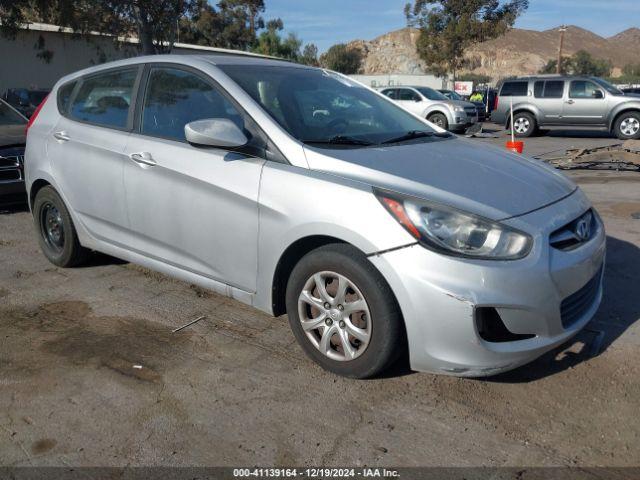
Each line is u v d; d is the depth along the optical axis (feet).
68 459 8.36
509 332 9.20
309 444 8.66
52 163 15.16
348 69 243.19
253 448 8.58
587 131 64.39
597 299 10.99
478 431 8.91
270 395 9.91
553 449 8.50
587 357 11.02
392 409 9.48
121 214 13.48
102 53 99.09
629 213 21.59
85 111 14.87
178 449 8.56
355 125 12.38
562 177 11.85
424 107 63.77
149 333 12.21
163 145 12.44
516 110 58.03
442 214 9.15
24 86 94.68
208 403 9.70
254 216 10.81
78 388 10.16
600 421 9.11
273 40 181.88
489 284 8.82
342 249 9.82
